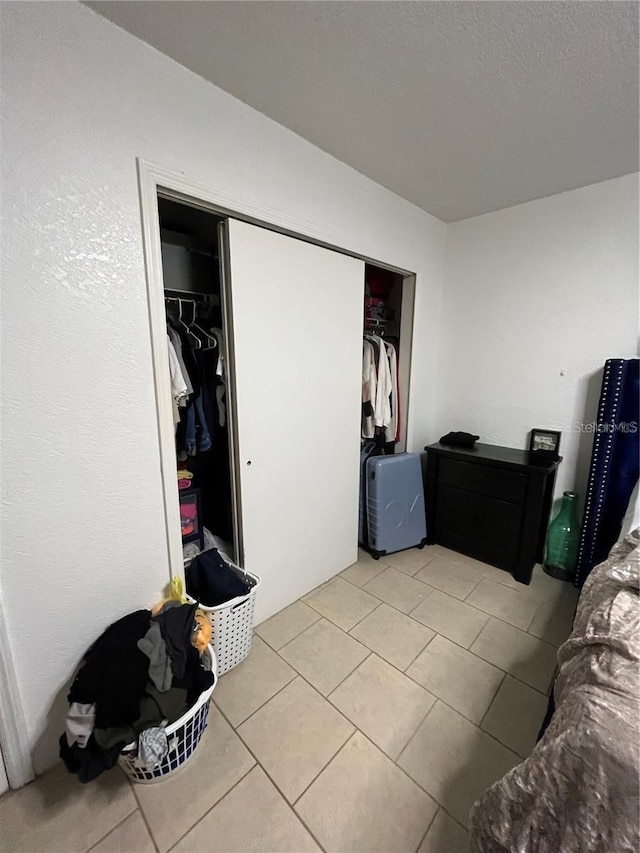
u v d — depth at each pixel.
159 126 1.22
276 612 1.98
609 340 2.13
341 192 1.87
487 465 2.33
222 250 1.55
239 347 1.61
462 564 2.45
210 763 1.23
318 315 1.91
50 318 1.07
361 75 1.29
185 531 1.80
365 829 1.06
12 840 1.04
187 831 1.05
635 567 1.18
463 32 1.12
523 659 1.66
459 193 2.19
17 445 1.06
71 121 1.04
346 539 2.37
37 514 1.11
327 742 1.30
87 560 1.23
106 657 1.14
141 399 1.29
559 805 0.76
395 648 1.72
